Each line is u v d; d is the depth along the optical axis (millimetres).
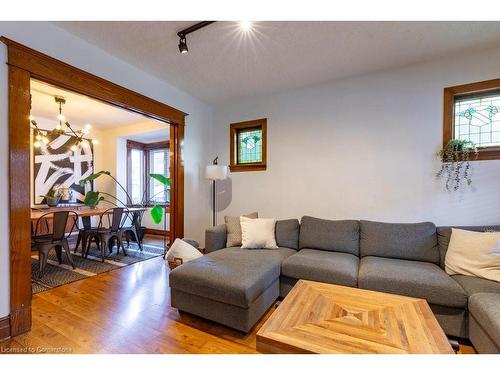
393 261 2297
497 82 2402
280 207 3553
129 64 2744
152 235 5770
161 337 1801
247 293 1759
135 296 2475
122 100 2650
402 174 2811
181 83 3277
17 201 1790
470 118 2568
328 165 3225
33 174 4523
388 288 1905
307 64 2758
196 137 3840
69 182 5062
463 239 2074
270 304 2203
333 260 2303
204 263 2174
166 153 6004
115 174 5566
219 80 3189
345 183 3121
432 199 2664
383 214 2904
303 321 1328
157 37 2254
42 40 1979
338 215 3160
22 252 1817
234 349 1668
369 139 2984
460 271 1970
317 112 3301
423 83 2711
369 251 2529
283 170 3533
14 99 1780
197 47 2428
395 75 2842
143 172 6152
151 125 4977
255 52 2514
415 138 2746
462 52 2506
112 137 5598
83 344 1708
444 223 2609
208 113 4109
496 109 2475
